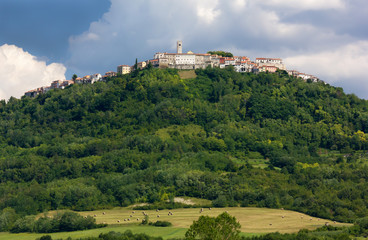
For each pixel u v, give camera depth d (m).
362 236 184.75
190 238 143.38
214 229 143.12
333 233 187.75
